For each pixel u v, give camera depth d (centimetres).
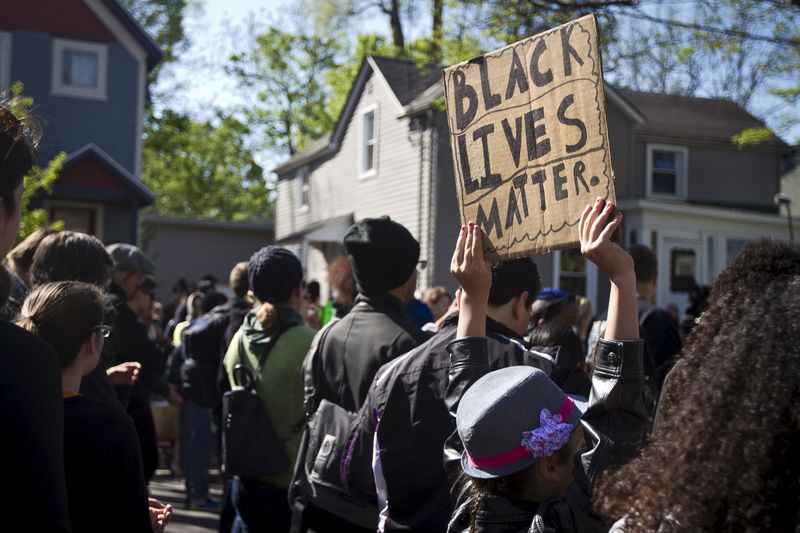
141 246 2881
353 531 296
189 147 3731
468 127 234
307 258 2662
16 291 353
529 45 222
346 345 321
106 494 229
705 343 141
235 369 398
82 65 1888
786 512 117
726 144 2311
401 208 2084
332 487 299
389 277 325
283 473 381
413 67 2192
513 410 190
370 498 289
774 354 124
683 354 146
